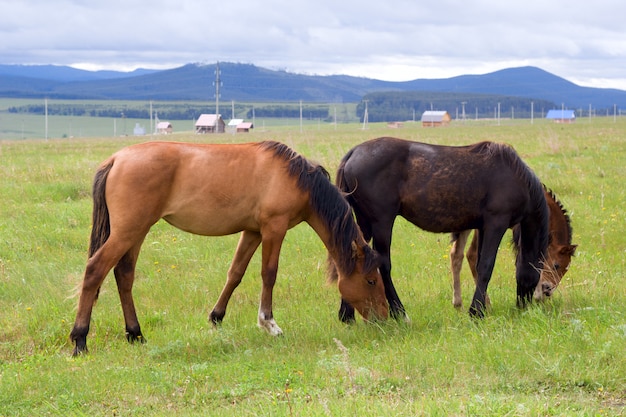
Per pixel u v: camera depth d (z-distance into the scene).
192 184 7.10
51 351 7.14
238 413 5.11
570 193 15.77
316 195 7.45
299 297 9.02
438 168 7.70
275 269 7.50
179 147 7.17
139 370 6.31
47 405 5.53
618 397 5.41
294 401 5.35
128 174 6.88
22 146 41.81
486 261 7.81
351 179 7.86
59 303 8.38
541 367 5.83
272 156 7.36
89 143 51.66
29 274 9.37
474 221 7.92
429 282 9.51
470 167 7.73
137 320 7.40
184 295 8.98
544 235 8.15
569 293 8.68
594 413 5.01
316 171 7.48
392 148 7.79
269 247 7.44
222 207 7.21
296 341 7.16
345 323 7.89
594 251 11.19
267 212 7.32
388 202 7.75
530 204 7.91
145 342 7.35
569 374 5.74
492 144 7.86
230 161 7.25
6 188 15.96
